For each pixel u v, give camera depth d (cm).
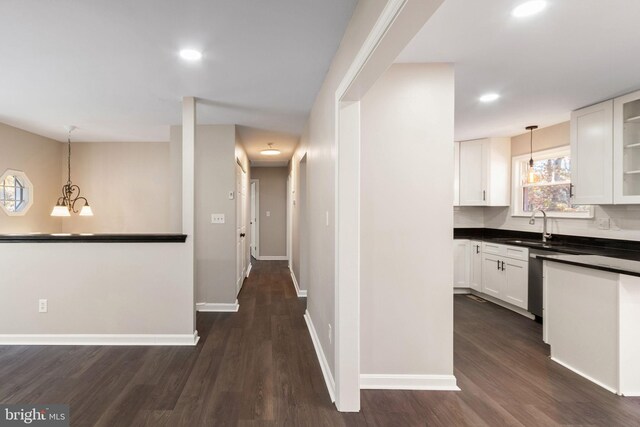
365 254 241
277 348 310
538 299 374
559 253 347
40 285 313
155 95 319
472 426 198
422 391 237
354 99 212
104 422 200
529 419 205
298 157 524
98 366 271
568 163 413
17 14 185
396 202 242
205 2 176
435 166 243
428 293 243
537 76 266
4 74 269
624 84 282
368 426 198
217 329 358
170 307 319
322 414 210
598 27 196
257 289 534
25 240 309
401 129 242
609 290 238
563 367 273
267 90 307
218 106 352
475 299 479
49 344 313
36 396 227
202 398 225
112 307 316
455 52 227
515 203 480
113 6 179
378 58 156
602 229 362
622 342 230
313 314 342
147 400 222
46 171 497
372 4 153
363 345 242
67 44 221
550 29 198
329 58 243
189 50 230
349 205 216
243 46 225
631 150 309
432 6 116
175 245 320
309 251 381
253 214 873
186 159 323
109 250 316
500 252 433
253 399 225
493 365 277
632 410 214
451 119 242
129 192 542
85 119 405
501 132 454
